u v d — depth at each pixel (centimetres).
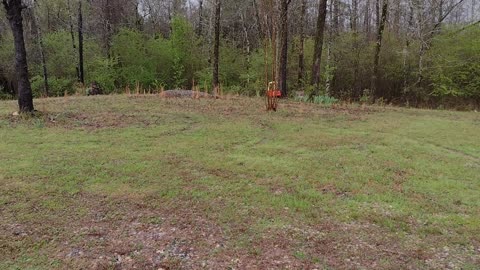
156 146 694
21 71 884
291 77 2181
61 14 2383
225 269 318
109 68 2228
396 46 2000
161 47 2380
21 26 876
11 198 446
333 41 2112
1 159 587
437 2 2095
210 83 2123
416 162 643
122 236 368
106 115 966
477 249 361
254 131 844
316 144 747
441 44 1889
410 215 431
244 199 462
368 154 686
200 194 473
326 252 348
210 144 720
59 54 2273
